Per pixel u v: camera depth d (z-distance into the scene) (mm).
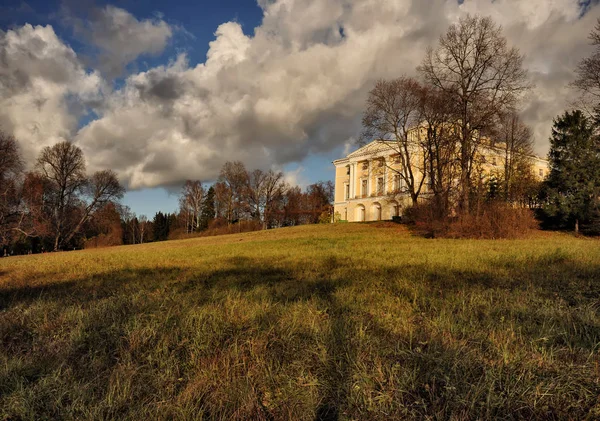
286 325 4461
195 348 3949
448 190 29516
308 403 2857
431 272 8367
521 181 37500
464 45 29141
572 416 2635
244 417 2762
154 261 15602
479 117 27938
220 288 7434
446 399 2785
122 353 3904
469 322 4430
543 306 4922
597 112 30250
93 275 11055
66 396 3082
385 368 3260
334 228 42562
